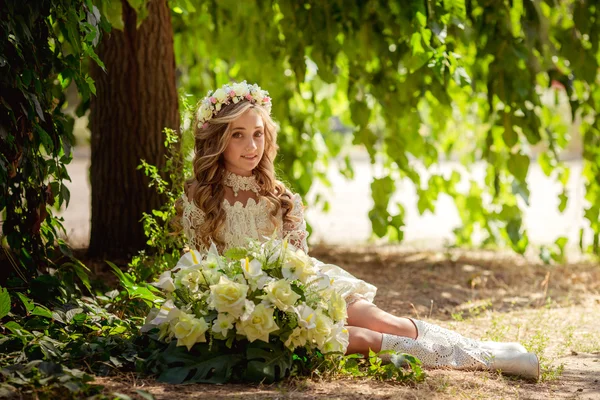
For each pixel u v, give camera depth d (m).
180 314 2.98
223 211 3.51
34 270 3.73
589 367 3.46
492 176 6.99
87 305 3.58
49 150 3.68
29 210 3.71
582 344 3.93
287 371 3.05
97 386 2.70
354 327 3.31
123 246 5.15
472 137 7.88
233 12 6.09
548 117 7.00
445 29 5.14
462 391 2.96
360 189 14.63
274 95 6.43
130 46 5.08
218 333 2.98
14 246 3.68
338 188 14.79
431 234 8.96
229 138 3.47
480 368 3.30
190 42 6.95
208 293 3.04
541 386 3.12
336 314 3.11
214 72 7.14
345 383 3.00
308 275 3.06
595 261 6.77
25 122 3.56
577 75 5.93
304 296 3.08
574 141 19.02
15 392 2.62
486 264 6.36
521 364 3.23
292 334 2.99
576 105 5.96
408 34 5.04
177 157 4.50
